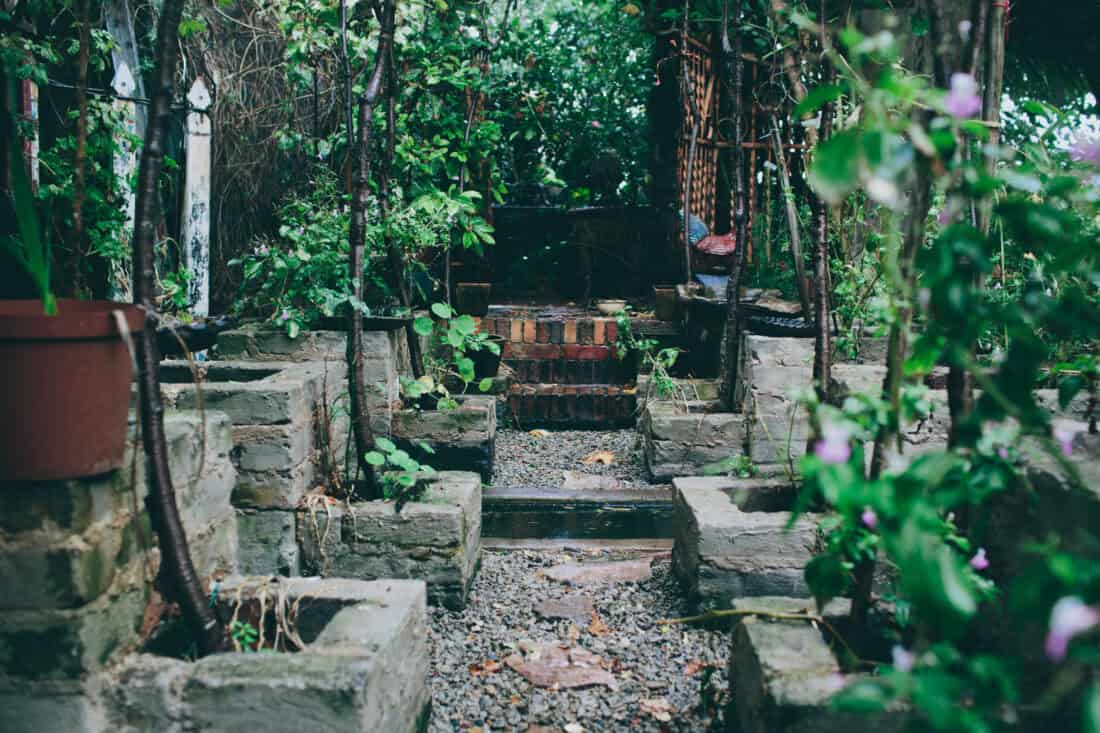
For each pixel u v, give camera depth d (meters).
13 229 4.27
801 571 3.22
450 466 5.08
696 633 3.21
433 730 2.58
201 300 5.81
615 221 8.46
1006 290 3.76
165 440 2.11
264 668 1.93
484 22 6.56
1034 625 1.88
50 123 5.10
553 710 2.69
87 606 1.88
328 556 3.51
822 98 1.49
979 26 2.05
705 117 7.55
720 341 6.12
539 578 3.79
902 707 1.86
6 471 1.78
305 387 3.76
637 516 4.69
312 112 6.97
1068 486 1.82
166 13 2.13
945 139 1.46
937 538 1.78
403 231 5.14
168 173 5.77
